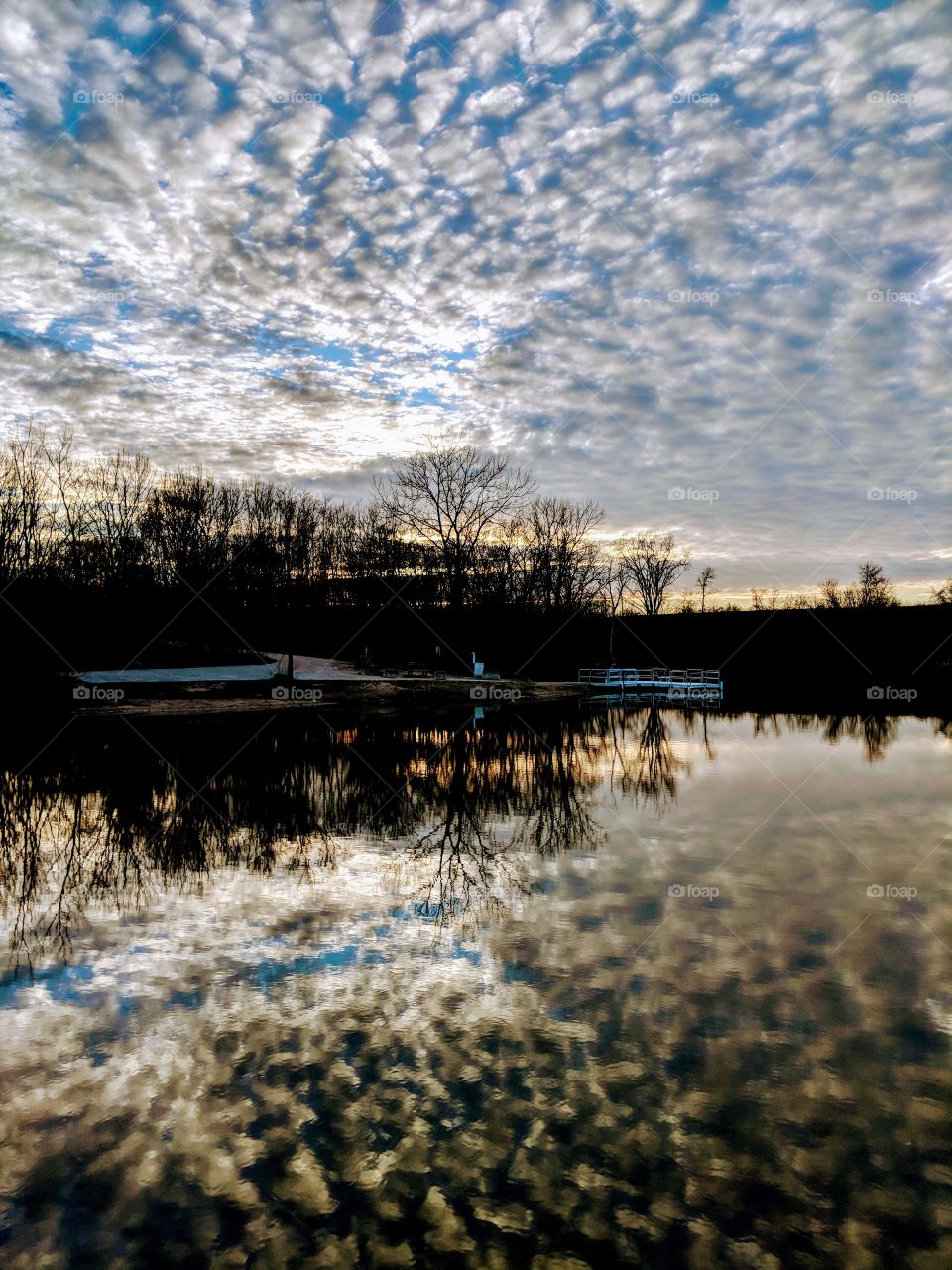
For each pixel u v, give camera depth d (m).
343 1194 3.27
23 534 32.25
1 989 5.31
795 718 28.33
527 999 5.04
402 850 9.02
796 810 11.19
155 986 5.32
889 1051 4.35
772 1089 3.97
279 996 5.14
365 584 54.44
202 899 7.29
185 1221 3.13
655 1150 3.52
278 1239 3.03
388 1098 3.94
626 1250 2.95
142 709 26.56
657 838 9.46
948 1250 2.95
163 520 45.09
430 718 27.20
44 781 13.86
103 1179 3.38
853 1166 3.41
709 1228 3.06
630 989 5.17
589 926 6.41
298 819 10.81
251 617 47.97
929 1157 3.46
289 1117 3.79
